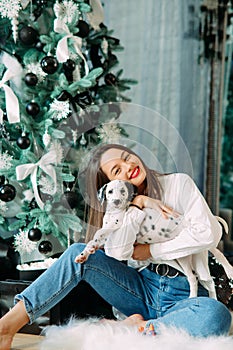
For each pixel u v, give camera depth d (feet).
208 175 11.75
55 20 7.75
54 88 7.97
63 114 7.64
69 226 7.38
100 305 7.91
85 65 8.00
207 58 11.59
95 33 8.63
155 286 6.81
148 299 6.88
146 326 6.52
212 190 11.79
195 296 6.51
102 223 6.59
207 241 6.27
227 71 12.66
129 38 11.39
